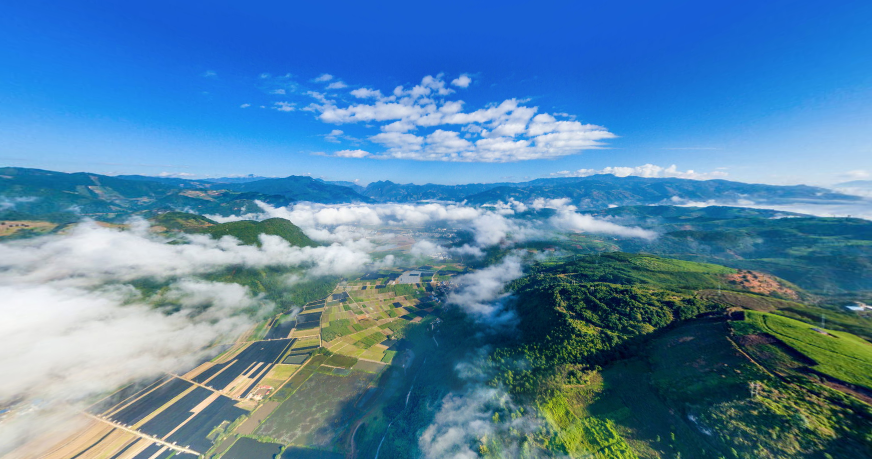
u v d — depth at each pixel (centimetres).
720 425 9838
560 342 16212
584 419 11956
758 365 11219
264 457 15562
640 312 16862
